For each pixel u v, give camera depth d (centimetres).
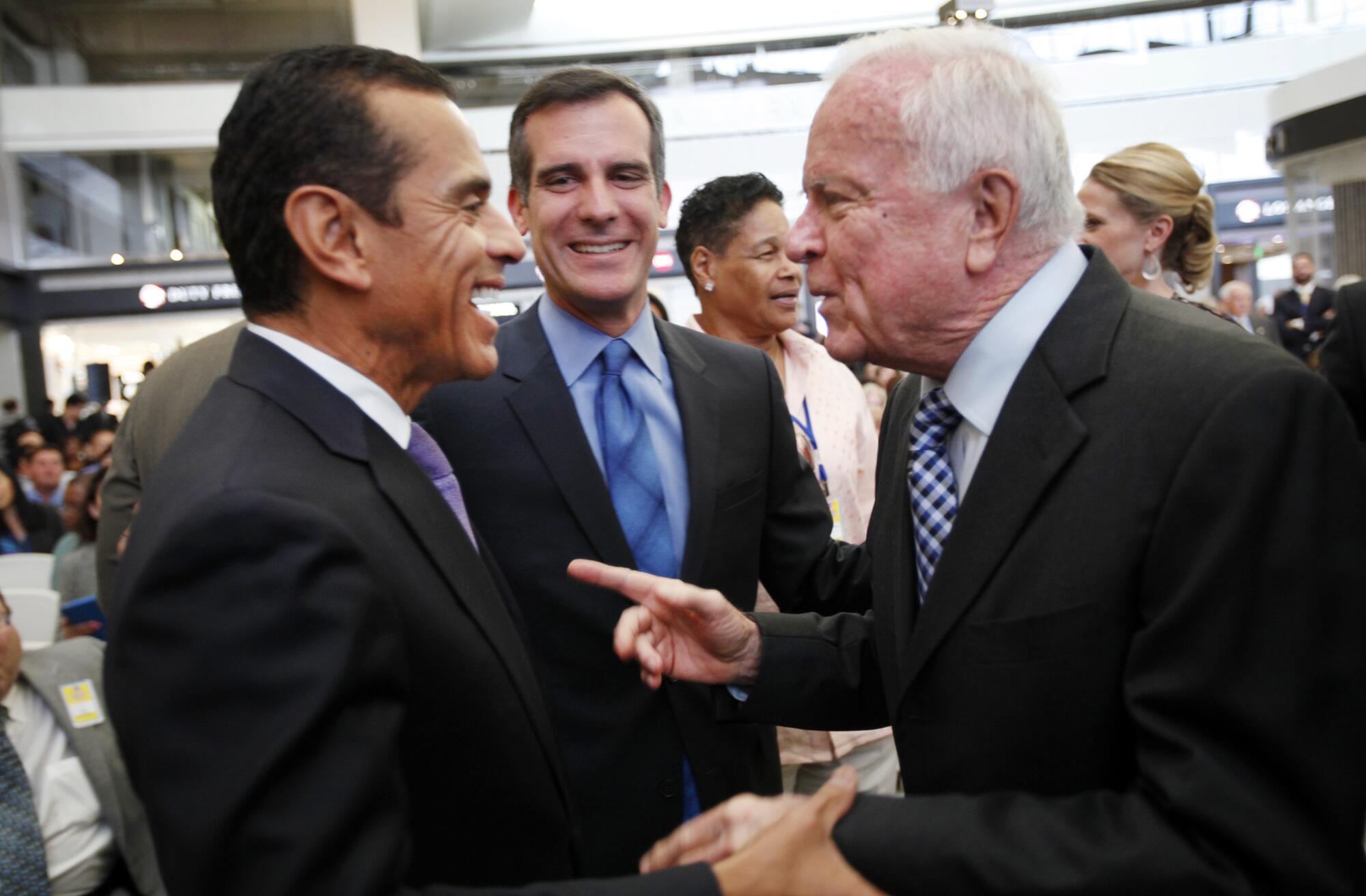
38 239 1368
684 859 83
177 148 1382
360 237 89
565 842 101
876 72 94
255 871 67
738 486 153
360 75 90
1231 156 1375
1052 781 86
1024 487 89
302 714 69
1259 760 75
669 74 1534
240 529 73
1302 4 1354
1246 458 77
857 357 103
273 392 88
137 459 185
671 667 115
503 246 100
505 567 144
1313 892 72
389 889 71
